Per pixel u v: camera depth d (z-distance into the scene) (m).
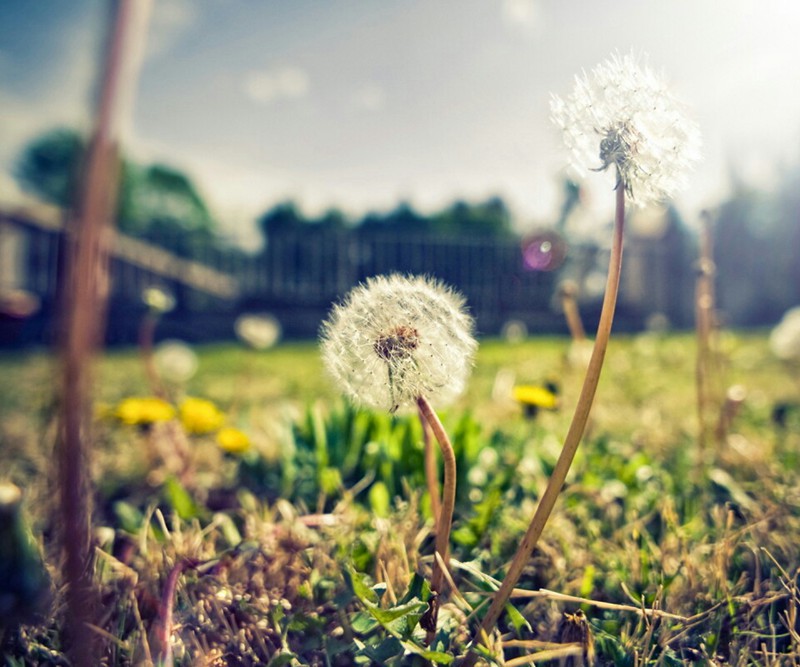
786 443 0.52
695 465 0.45
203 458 0.51
